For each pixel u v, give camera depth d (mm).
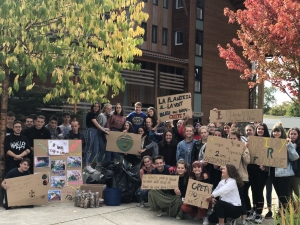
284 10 12750
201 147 7723
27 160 7699
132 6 8609
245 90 28922
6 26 7141
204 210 6789
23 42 7840
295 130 7121
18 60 8414
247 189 7258
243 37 14875
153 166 7566
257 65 15547
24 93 12734
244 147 6918
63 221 6734
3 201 7652
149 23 23875
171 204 7082
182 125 9141
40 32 7977
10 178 7496
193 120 24812
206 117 25625
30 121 8930
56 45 7738
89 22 7500
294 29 12586
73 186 8383
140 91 23688
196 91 25078
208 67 25781
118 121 9422
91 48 8211
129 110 22109
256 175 7164
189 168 7191
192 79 24594
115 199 7938
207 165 7508
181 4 25000
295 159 6859
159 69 24609
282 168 6918
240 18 14539
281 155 6809
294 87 14508
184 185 7172
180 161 7191
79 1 7398
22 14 7047
